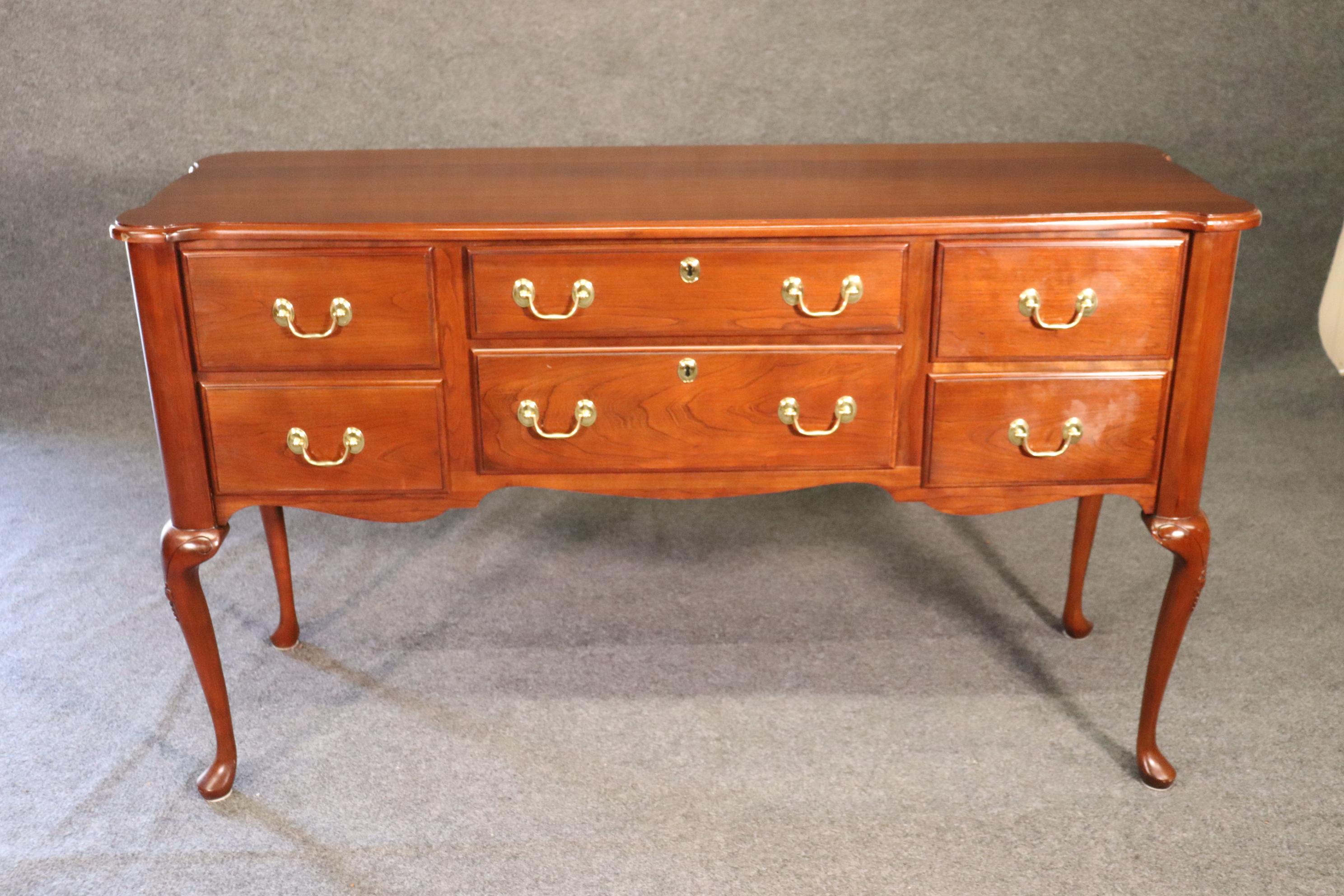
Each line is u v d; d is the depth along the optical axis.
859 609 2.38
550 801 1.87
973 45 2.90
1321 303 3.15
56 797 1.89
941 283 1.65
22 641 2.27
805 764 1.94
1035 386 1.71
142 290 1.63
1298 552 2.53
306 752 1.98
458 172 2.00
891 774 1.92
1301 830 1.79
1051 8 2.87
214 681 1.84
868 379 1.71
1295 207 3.06
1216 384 1.71
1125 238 1.65
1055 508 2.76
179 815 1.85
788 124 2.97
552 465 1.75
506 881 1.72
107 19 2.87
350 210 1.71
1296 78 2.94
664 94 2.95
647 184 1.89
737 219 1.64
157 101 2.94
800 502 2.80
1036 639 2.27
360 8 2.86
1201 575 1.79
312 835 1.81
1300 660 2.19
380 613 2.38
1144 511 1.80
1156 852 1.76
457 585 2.47
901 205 1.71
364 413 1.71
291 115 2.96
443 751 1.98
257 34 2.88
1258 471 2.83
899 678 2.16
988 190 1.82
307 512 2.75
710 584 2.47
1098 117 2.97
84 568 2.52
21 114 2.94
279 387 1.69
